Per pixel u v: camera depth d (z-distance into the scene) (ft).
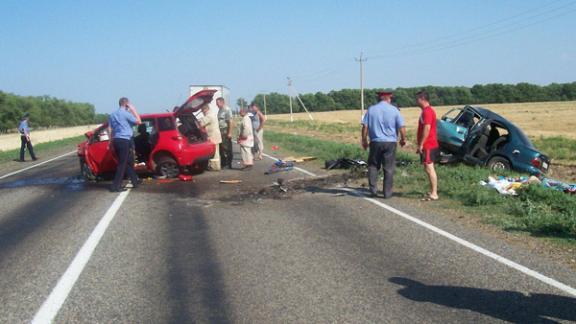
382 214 25.40
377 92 29.60
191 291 15.48
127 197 33.19
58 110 414.00
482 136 41.60
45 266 18.48
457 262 17.46
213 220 25.41
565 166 48.39
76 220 26.48
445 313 13.38
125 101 36.01
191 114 44.75
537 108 280.51
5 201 34.58
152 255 19.42
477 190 28.71
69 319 13.71
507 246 19.21
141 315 13.79
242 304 14.34
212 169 45.88
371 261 17.85
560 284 15.17
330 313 13.53
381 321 12.96
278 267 17.51
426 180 34.40
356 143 79.30
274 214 26.43
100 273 17.46
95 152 41.55
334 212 26.35
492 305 13.83
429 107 28.12
